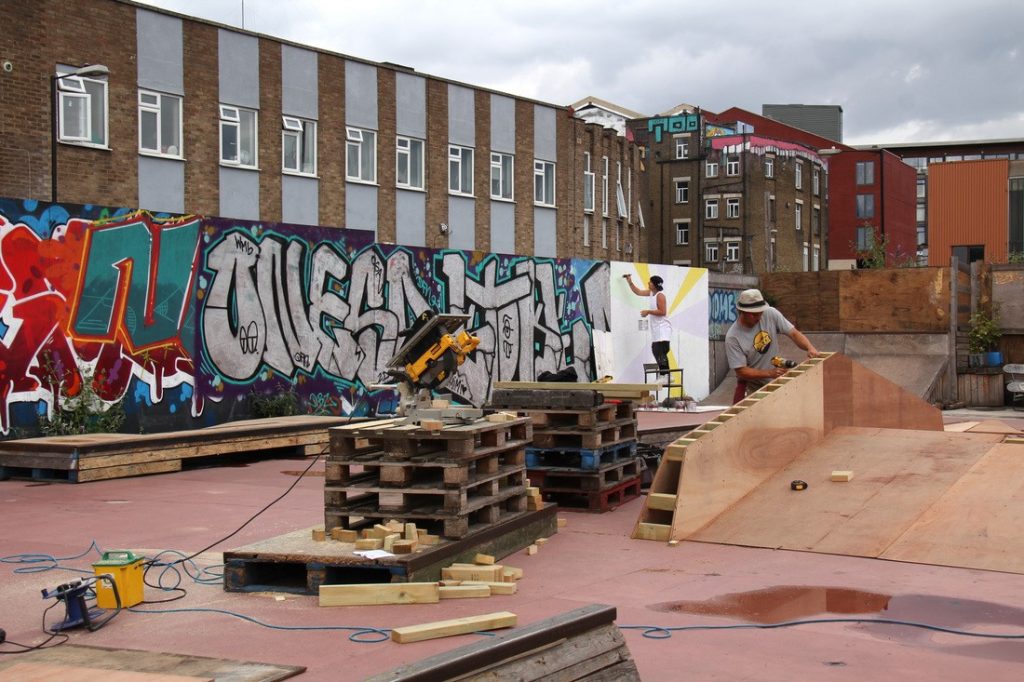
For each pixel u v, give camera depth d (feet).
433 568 21.83
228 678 15.85
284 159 101.91
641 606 20.65
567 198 137.08
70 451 38.14
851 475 30.86
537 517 27.53
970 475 30.30
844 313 100.07
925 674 16.28
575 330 76.89
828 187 269.03
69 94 84.12
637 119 214.48
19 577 23.16
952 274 94.32
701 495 28.71
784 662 16.93
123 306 47.88
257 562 21.86
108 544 26.71
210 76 94.58
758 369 37.40
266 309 55.36
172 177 91.71
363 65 109.29
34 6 81.66
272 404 54.75
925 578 22.91
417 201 115.75
